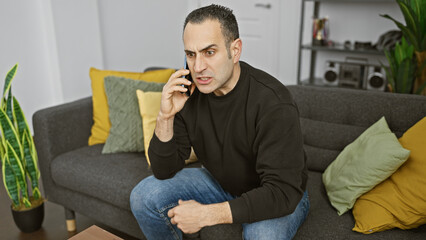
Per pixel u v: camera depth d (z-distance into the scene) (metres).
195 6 4.46
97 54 3.67
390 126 1.60
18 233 1.94
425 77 2.28
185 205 1.07
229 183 1.32
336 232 1.28
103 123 2.07
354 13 3.35
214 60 1.08
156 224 1.35
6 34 3.04
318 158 1.70
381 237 1.23
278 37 4.04
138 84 1.98
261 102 1.15
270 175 1.11
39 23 3.24
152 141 1.32
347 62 3.20
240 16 4.23
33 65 3.26
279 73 4.15
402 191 1.26
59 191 1.93
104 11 3.86
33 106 3.32
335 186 1.44
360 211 1.31
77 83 3.53
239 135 1.21
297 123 1.13
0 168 2.69
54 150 1.94
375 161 1.32
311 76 3.66
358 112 1.68
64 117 1.98
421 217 1.23
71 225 1.96
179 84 1.24
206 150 1.30
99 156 1.91
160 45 4.53
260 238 1.18
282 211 1.10
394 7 3.18
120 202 1.64
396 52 2.39
